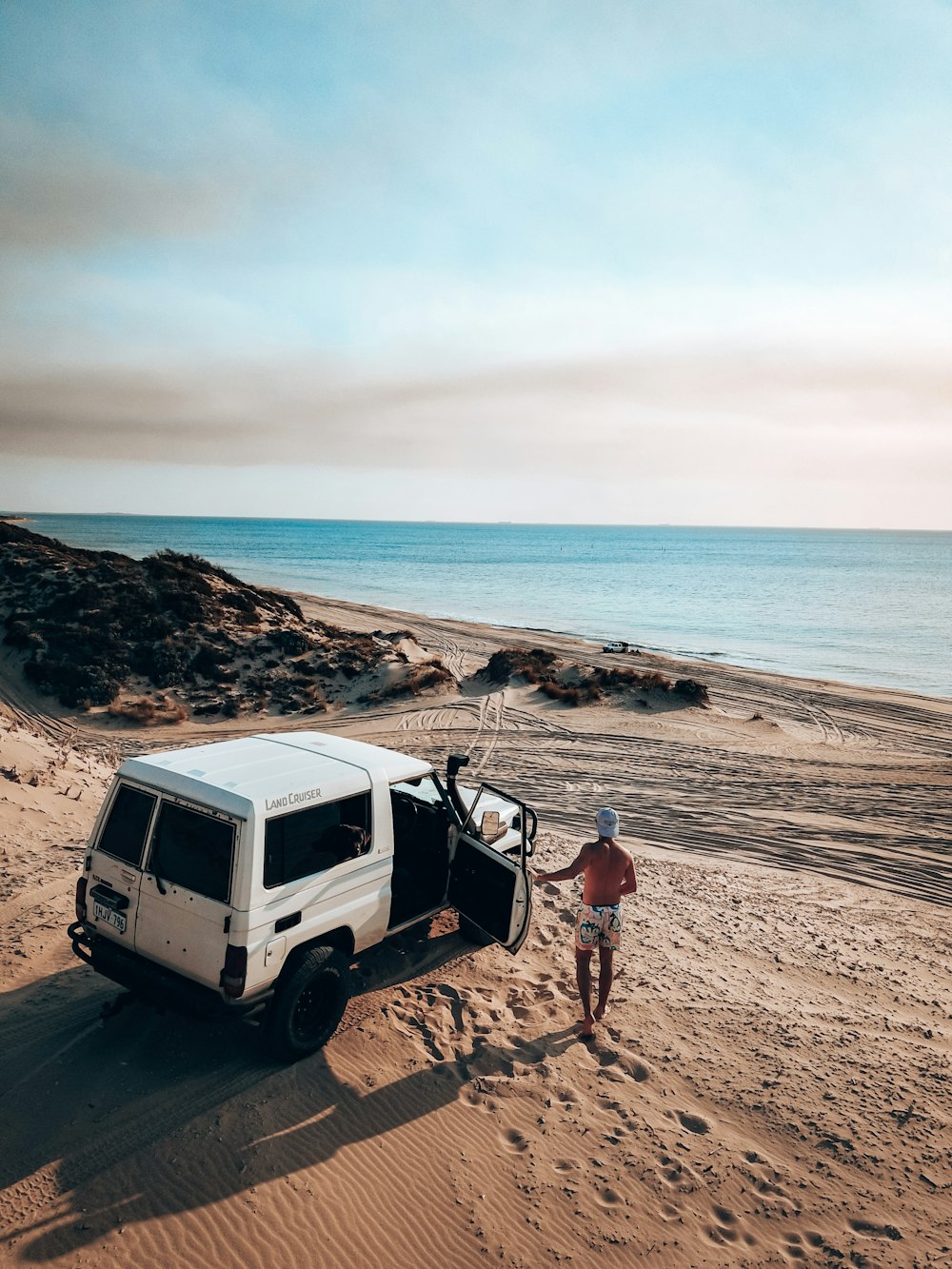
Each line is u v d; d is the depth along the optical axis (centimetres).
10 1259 369
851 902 1091
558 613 7350
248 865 489
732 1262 413
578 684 3078
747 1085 579
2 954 652
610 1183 464
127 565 3375
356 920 575
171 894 513
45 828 948
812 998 748
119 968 531
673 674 3975
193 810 519
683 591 9750
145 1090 503
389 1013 624
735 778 1922
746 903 1034
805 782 1911
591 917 621
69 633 2720
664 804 1625
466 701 2814
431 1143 483
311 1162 455
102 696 2461
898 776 2033
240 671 2803
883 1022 706
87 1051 537
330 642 3262
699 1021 675
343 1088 524
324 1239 405
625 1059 596
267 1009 519
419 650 3672
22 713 2305
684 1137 513
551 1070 571
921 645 5509
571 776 1850
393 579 11188
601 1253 414
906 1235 438
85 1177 427
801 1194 467
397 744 2148
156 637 2839
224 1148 457
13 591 3053
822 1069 610
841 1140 519
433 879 702
